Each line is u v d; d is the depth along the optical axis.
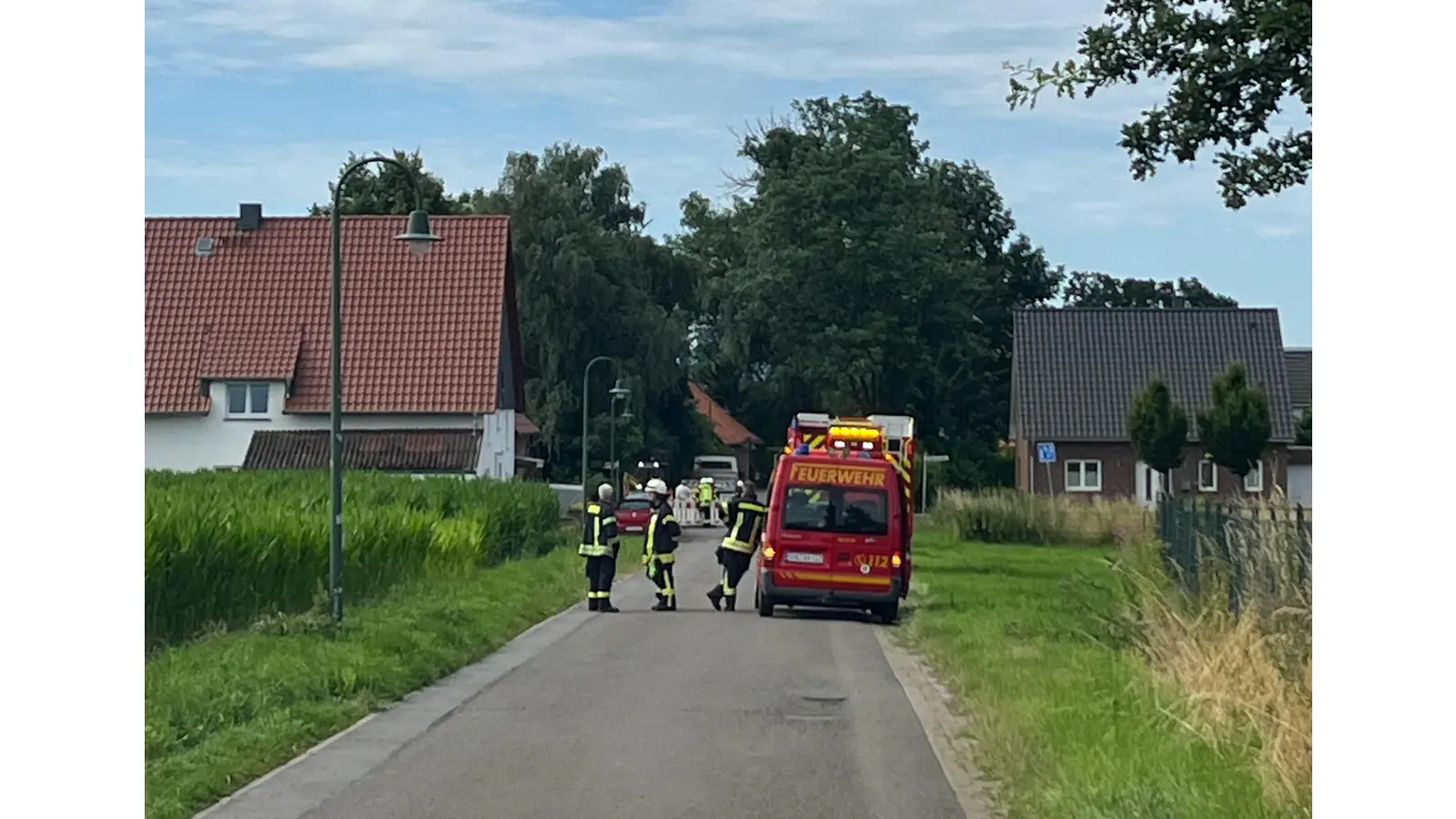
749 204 80.25
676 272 79.75
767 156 80.25
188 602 17.27
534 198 74.94
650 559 25.81
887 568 24.14
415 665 15.90
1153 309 74.44
